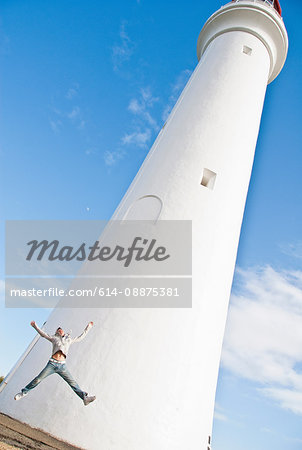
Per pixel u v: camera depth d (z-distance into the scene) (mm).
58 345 7000
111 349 8773
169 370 8828
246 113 13531
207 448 9008
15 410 8305
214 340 9961
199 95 13750
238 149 12695
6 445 5621
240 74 14273
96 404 8094
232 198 11859
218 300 10391
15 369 9648
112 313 9305
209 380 9500
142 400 8312
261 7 15516
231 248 11375
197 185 11469
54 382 8445
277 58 16922
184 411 8625
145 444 7914
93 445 7660
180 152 12172
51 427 7828
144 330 9086
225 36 15812
